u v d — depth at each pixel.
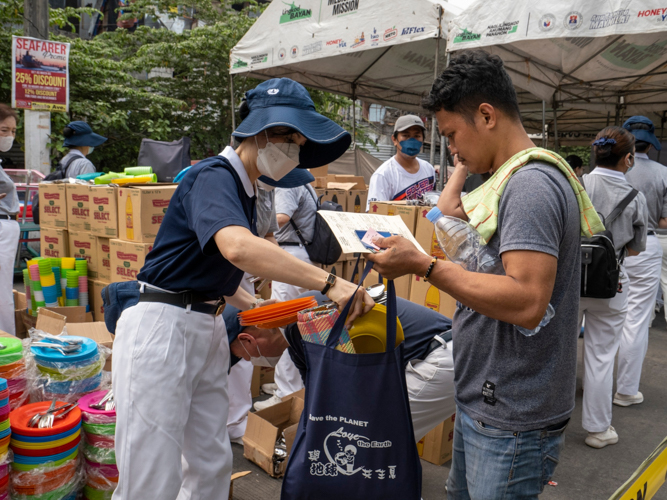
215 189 1.59
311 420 1.57
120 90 10.89
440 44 6.63
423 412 2.46
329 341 1.56
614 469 3.05
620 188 3.21
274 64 6.32
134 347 1.69
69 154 5.16
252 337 2.27
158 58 11.89
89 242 3.95
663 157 9.95
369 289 2.01
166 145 4.14
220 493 2.02
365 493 1.58
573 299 1.40
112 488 2.26
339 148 1.91
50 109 7.29
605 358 3.23
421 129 4.08
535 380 1.38
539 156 1.33
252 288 3.01
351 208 5.60
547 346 1.36
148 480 1.66
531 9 3.94
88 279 3.98
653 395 4.16
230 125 12.67
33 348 2.43
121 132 11.37
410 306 2.57
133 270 3.49
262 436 2.80
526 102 9.40
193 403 1.91
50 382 2.38
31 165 7.41
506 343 1.40
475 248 1.43
